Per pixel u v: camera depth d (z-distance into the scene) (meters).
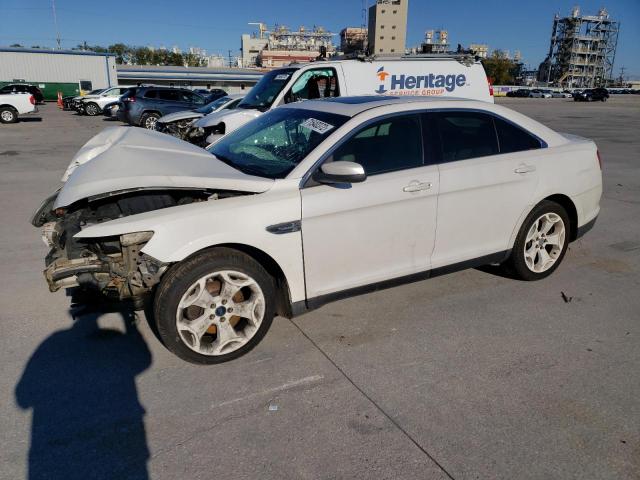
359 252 3.39
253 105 8.35
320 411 2.70
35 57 44.28
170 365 3.14
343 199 3.24
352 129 3.37
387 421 2.62
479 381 2.95
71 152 12.48
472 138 3.83
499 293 4.18
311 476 2.25
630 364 3.13
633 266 4.84
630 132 18.38
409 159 3.54
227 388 2.90
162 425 2.59
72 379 2.99
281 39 156.38
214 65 130.38
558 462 2.33
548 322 3.68
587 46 140.00
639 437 2.49
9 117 21.41
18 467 2.31
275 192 3.13
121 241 2.81
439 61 8.46
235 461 2.35
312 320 3.72
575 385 2.91
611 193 8.07
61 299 4.06
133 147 3.59
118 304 3.04
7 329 3.57
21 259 4.96
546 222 4.25
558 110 34.84
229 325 3.12
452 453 2.39
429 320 3.71
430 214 3.58
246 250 3.17
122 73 64.06
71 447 2.44
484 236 3.91
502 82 108.00
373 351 3.30
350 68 7.96
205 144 8.09
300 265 3.21
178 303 2.91
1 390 2.88
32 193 7.84
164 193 3.12
